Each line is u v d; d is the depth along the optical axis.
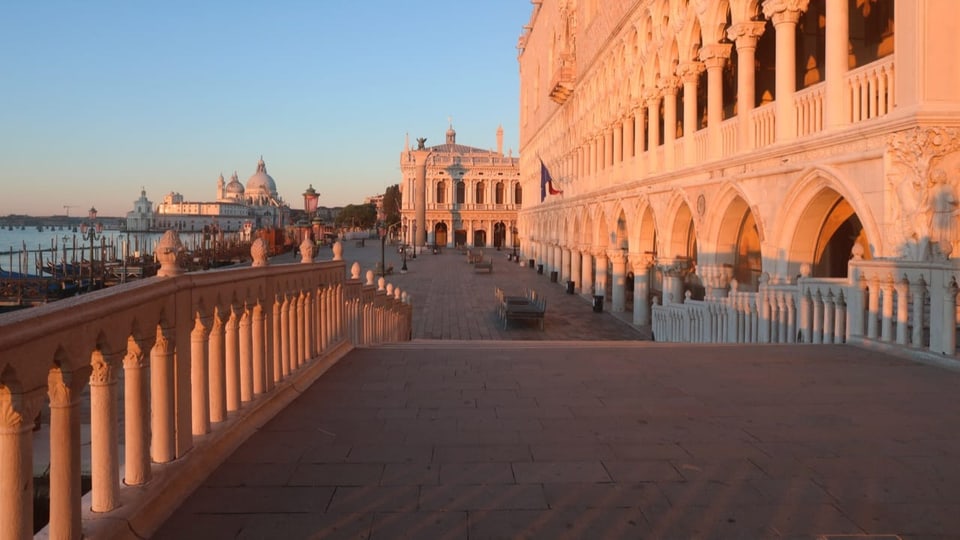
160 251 4.64
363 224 169.50
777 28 14.29
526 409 6.69
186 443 4.73
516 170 116.06
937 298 8.91
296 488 4.57
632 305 33.81
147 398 4.18
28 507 3.03
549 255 51.97
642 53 23.91
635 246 25.89
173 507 4.19
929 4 9.86
